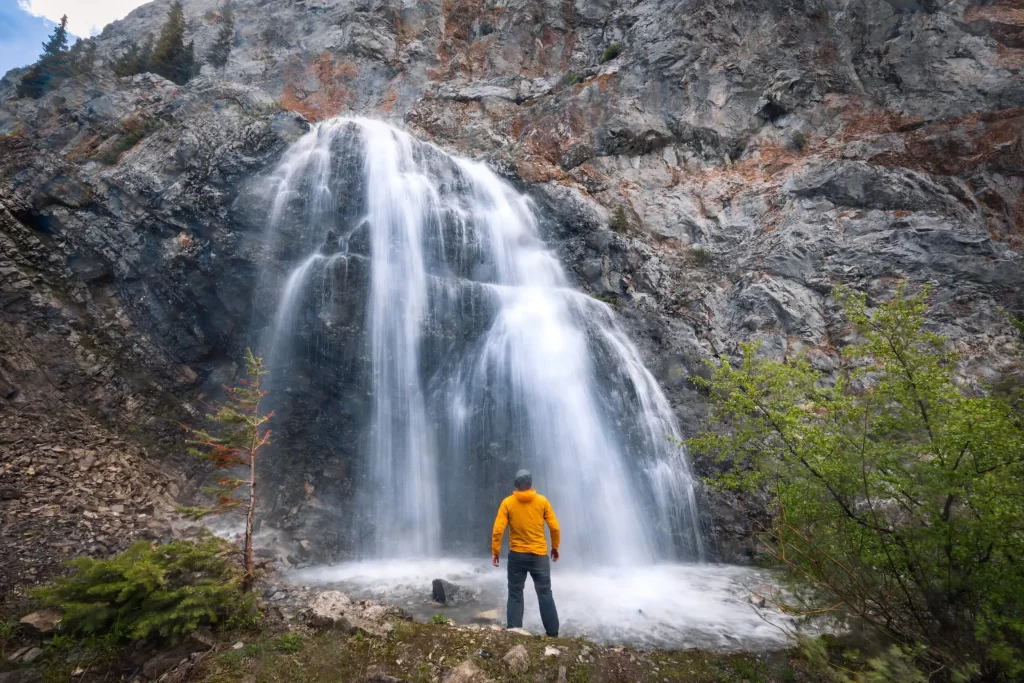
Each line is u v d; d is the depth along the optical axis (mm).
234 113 15828
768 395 5090
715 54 21062
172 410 9867
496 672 4078
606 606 6430
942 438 3791
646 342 12508
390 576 7422
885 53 20031
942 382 4047
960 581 3631
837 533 4195
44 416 8406
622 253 14844
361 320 9812
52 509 6750
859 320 4539
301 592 6281
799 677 4336
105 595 4492
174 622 4387
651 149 19812
